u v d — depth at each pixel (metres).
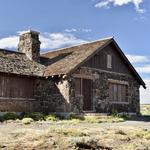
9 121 20.33
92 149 11.28
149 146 12.51
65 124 19.52
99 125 19.44
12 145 11.04
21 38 29.08
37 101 26.22
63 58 28.50
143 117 28.38
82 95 25.83
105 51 29.05
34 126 17.56
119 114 28.05
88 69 26.98
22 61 26.84
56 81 25.61
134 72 31.61
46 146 11.05
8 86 24.28
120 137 13.86
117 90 30.06
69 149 10.85
